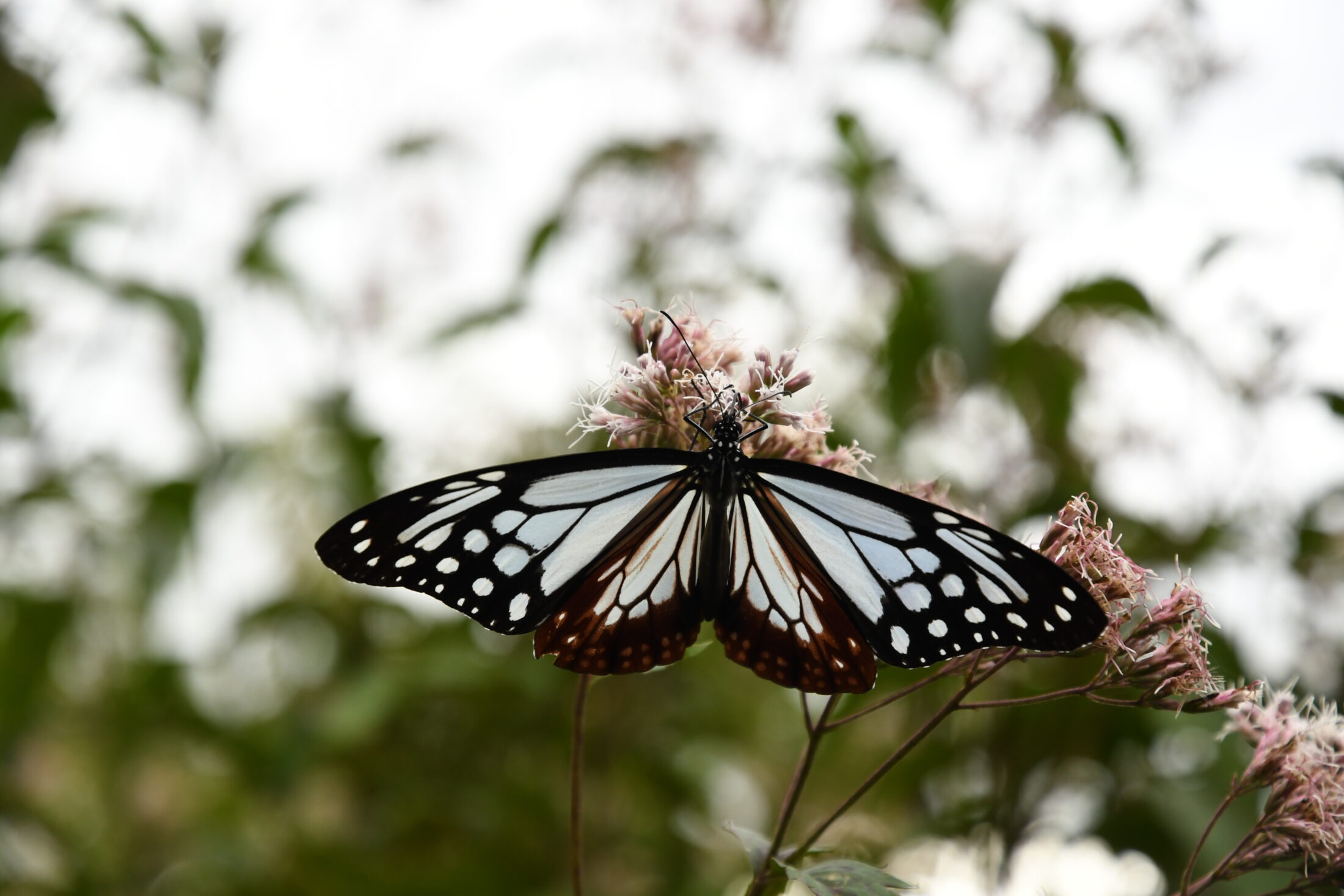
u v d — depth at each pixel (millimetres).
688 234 883
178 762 978
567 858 861
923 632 606
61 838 891
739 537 614
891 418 754
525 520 614
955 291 728
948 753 755
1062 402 771
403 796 864
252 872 867
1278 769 629
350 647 903
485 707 875
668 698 898
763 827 902
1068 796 742
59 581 825
